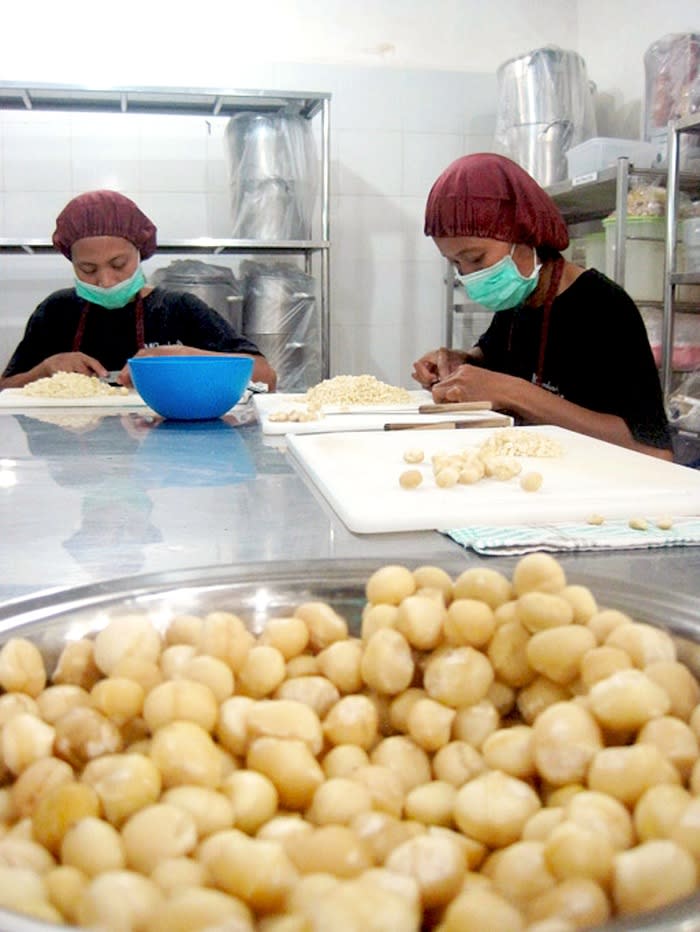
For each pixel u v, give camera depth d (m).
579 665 0.45
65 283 3.55
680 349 2.84
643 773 0.36
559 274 2.19
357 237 3.79
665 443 2.06
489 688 0.47
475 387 1.95
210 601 0.59
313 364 3.30
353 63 3.70
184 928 0.27
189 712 0.43
